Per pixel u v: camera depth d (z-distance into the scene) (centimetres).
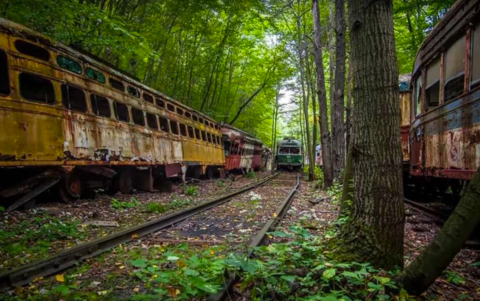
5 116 708
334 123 1496
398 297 310
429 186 1126
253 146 3588
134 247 527
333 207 991
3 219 680
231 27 2152
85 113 950
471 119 527
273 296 321
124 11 1466
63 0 928
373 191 396
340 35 1404
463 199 299
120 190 1232
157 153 1374
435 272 316
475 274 434
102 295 340
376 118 397
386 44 399
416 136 884
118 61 1702
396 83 403
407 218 788
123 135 1138
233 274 348
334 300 278
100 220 741
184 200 1128
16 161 726
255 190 1543
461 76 584
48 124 812
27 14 938
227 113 3127
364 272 324
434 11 1286
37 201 940
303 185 1911
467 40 548
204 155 2012
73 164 892
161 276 331
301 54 2239
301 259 390
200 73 2334
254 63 2734
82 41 1077
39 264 395
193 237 616
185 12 1703
